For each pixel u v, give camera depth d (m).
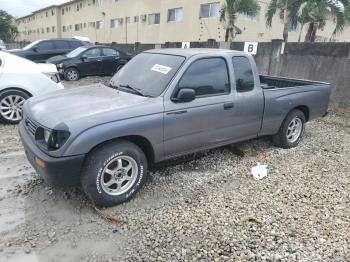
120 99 3.79
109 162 3.45
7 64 6.46
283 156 5.33
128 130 3.48
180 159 4.57
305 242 3.07
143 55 4.77
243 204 3.73
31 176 4.29
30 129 3.63
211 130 4.32
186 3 21.73
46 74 6.78
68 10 42.59
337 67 9.14
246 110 4.68
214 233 3.17
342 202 3.85
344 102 9.10
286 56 10.51
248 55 4.82
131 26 29.12
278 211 3.60
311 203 3.80
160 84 3.97
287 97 5.28
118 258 2.81
